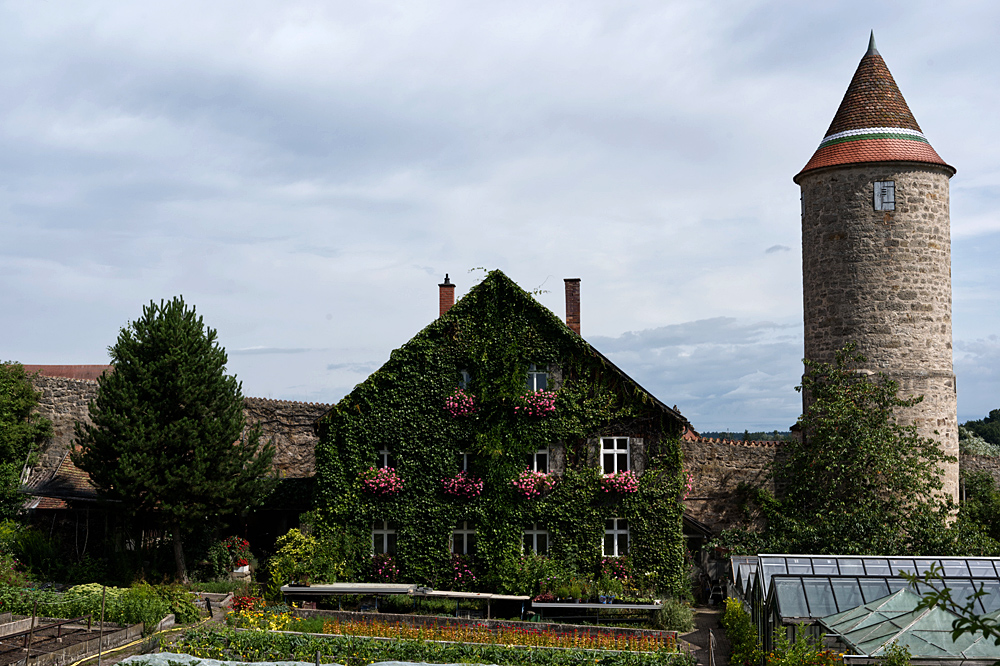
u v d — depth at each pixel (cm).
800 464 2689
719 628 2322
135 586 2305
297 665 1664
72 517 2797
